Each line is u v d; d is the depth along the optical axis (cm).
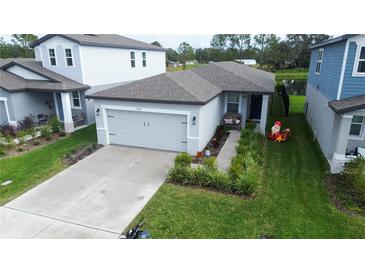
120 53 2100
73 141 1505
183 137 1299
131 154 1303
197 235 729
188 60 8419
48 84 1684
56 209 852
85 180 1041
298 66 6606
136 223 781
